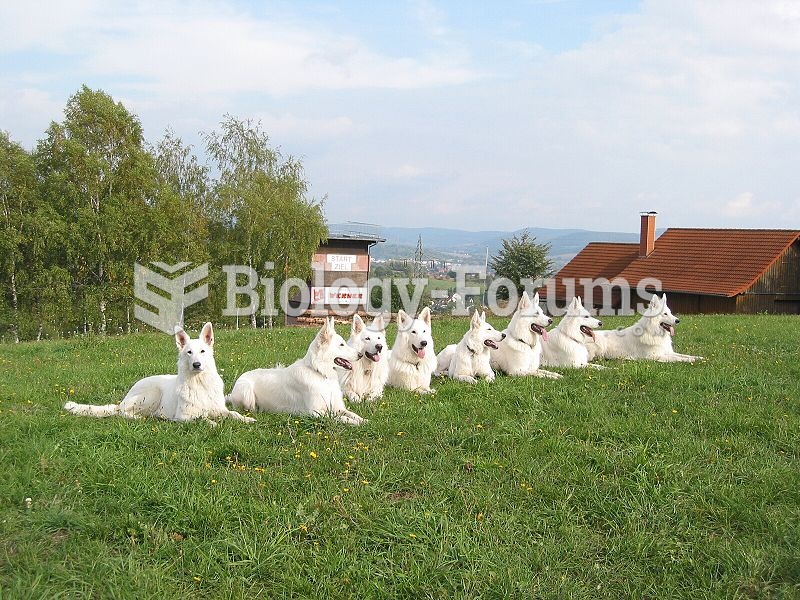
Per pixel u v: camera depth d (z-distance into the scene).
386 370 10.84
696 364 13.41
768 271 38.69
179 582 4.85
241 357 14.74
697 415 9.11
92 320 32.44
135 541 5.34
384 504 6.04
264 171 42.59
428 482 6.62
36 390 10.88
